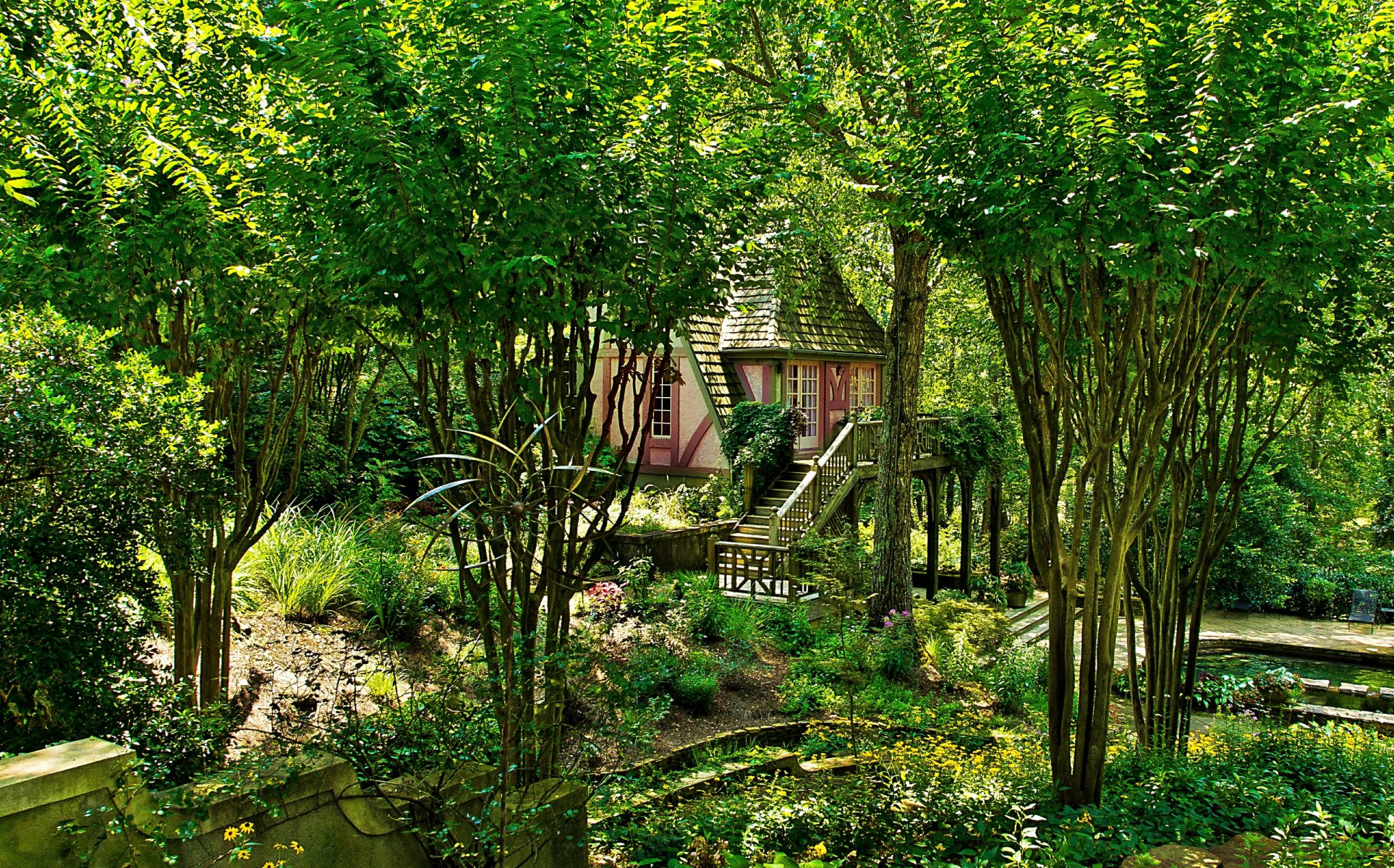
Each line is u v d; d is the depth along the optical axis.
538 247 3.72
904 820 5.09
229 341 5.21
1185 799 5.88
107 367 3.80
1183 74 4.59
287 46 3.47
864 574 11.57
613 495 4.67
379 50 3.36
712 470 17.98
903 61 5.66
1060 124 4.66
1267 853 4.85
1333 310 7.29
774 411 16.80
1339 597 19.80
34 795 2.42
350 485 12.48
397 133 3.40
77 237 4.46
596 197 3.74
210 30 4.83
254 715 6.29
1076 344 6.23
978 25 4.95
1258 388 8.29
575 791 3.96
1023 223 4.79
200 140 4.46
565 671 3.93
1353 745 7.86
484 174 3.66
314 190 3.74
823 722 8.94
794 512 14.68
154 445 3.76
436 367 4.50
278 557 9.08
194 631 5.34
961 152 5.28
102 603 3.55
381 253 3.59
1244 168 4.38
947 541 20.30
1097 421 5.61
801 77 6.03
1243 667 14.02
